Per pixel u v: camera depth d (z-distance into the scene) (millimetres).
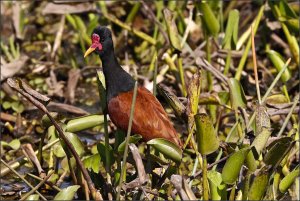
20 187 12641
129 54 18422
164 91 11234
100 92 11648
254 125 11758
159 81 16094
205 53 16562
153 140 10336
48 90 16797
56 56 18172
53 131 12555
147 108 11375
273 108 13391
